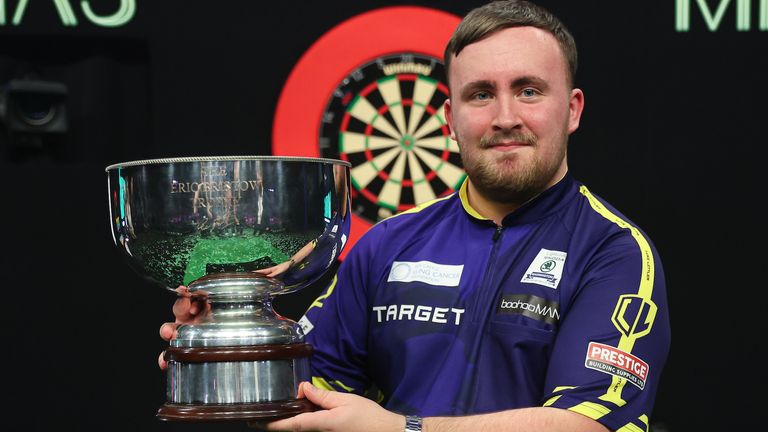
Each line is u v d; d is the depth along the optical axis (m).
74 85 4.21
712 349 4.18
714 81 4.19
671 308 4.20
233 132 4.21
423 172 4.23
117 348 4.17
